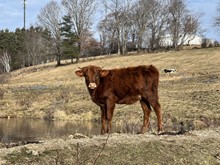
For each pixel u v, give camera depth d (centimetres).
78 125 2923
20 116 3712
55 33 8900
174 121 2661
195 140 1143
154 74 1325
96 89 1301
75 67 7675
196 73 5341
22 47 11838
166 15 9806
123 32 9719
